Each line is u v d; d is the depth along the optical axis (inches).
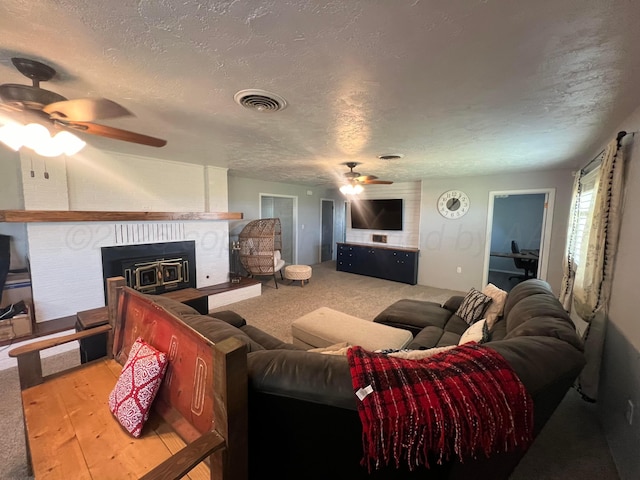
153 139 70.9
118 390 55.4
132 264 145.3
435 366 41.6
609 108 71.4
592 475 62.4
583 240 104.5
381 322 116.1
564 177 170.9
